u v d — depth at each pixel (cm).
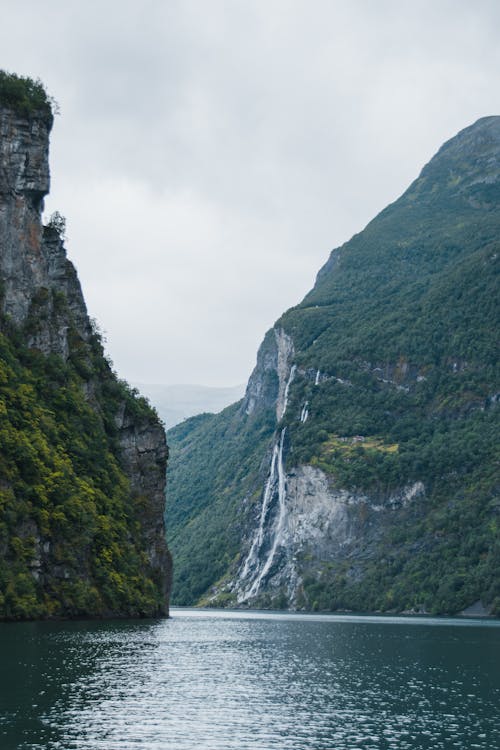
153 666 8581
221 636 13300
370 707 6931
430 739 5925
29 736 5534
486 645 12456
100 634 10975
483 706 7056
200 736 5794
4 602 11275
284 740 5791
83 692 6875
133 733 5769
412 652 11119
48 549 12475
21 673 7375
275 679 8200
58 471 13075
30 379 14175
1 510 11638
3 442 12219
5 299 14725
